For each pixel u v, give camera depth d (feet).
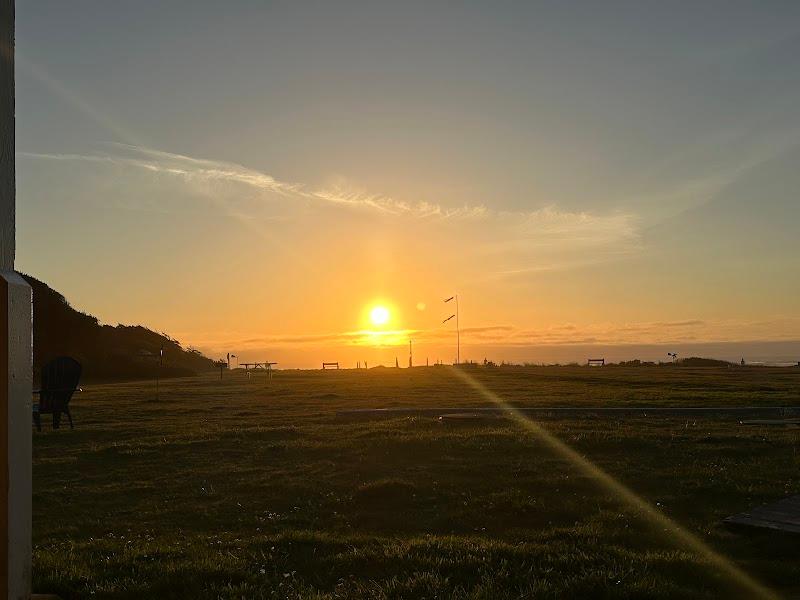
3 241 14.29
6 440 14.05
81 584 24.70
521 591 23.24
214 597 22.98
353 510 38.09
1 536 14.08
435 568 26.17
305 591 23.98
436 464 49.83
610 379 161.38
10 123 14.51
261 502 40.45
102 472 50.42
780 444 57.11
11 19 14.60
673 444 57.11
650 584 24.13
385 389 138.41
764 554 29.40
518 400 105.70
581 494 40.55
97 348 243.81
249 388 151.12
